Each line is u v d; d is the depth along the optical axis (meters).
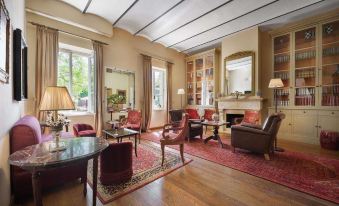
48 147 1.66
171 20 4.61
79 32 4.42
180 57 7.51
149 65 6.16
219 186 2.26
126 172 2.37
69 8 4.02
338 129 4.00
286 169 2.78
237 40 5.52
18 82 2.21
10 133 1.79
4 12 1.51
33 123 2.11
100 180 2.32
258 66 5.09
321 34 4.23
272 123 3.22
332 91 4.15
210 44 6.46
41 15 3.80
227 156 3.43
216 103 6.44
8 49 1.72
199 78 7.23
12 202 1.82
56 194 2.07
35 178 1.32
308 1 3.67
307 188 2.19
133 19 4.61
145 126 6.04
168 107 6.87
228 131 5.77
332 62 4.12
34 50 3.72
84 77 4.80
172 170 2.74
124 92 5.54
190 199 1.97
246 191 2.14
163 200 1.95
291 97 4.74
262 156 3.43
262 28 5.11
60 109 1.68
